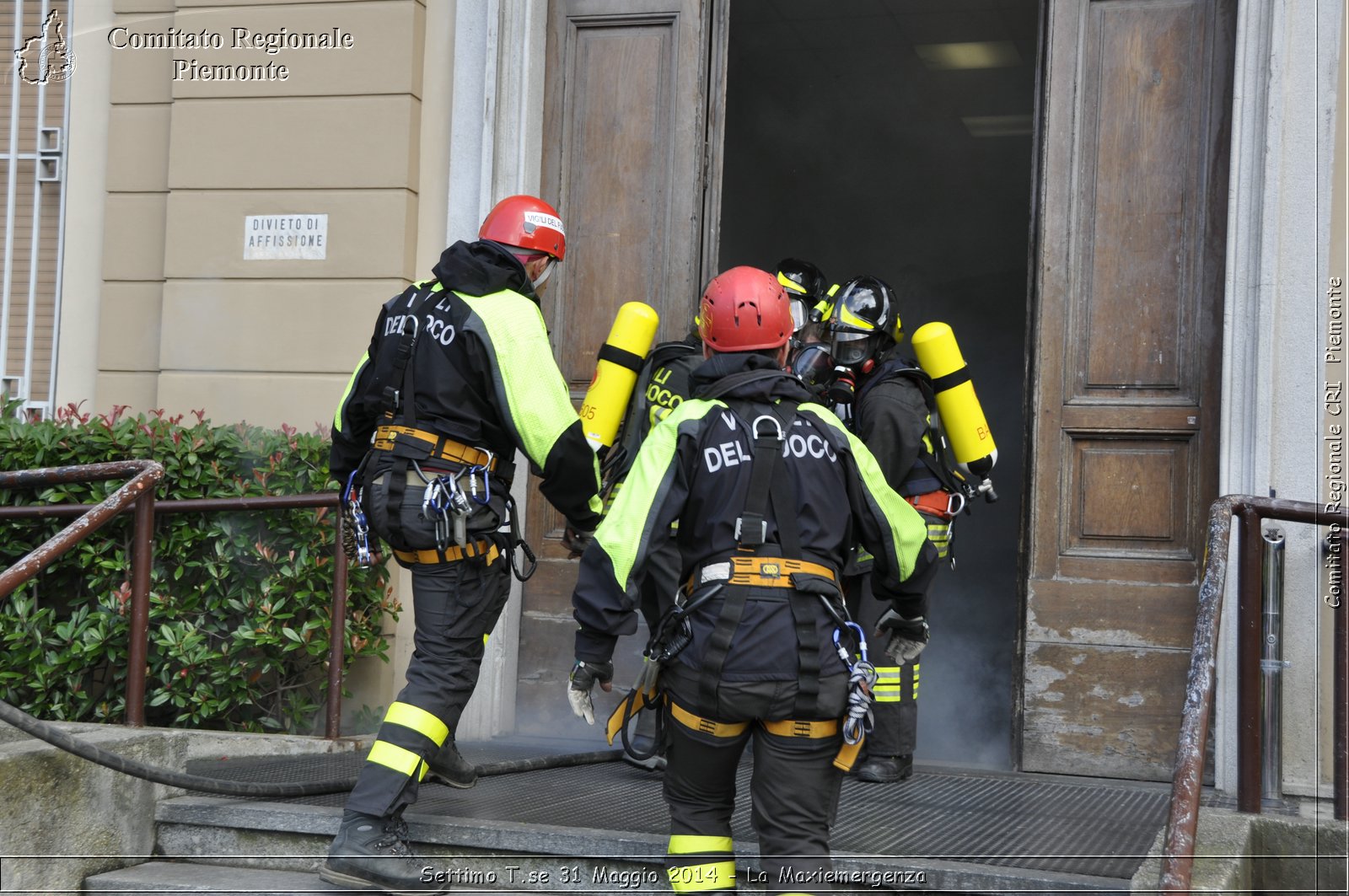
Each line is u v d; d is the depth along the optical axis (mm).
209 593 4613
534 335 3090
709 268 5129
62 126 5535
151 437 4578
